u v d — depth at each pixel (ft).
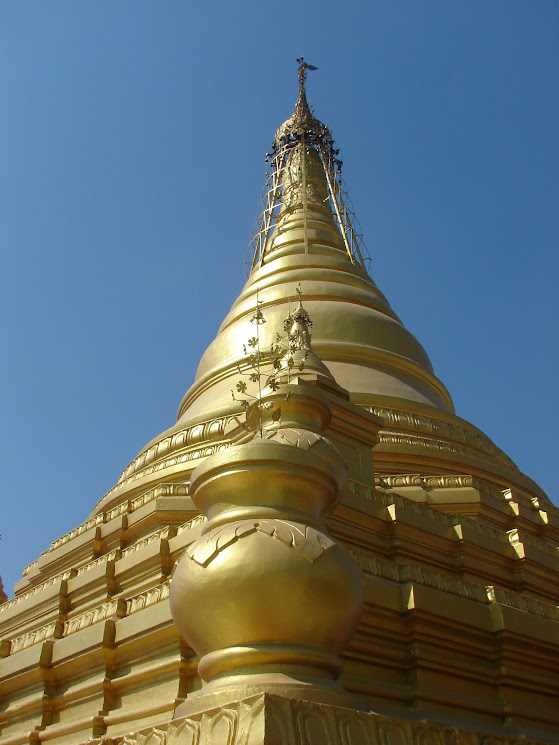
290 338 69.00
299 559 30.96
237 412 85.35
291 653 30.01
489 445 95.50
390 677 45.96
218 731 27.63
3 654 61.41
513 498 80.48
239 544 31.37
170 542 59.47
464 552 62.64
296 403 47.50
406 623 47.47
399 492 73.41
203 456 79.05
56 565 82.99
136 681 46.93
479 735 35.86
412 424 86.53
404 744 30.63
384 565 50.21
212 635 30.99
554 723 51.72
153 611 46.98
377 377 95.35
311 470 35.24
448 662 47.91
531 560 66.18
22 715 54.75
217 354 103.45
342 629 31.53
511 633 50.88
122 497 84.64
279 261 119.34
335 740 27.84
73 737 48.52
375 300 112.98
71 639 53.01
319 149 159.84
